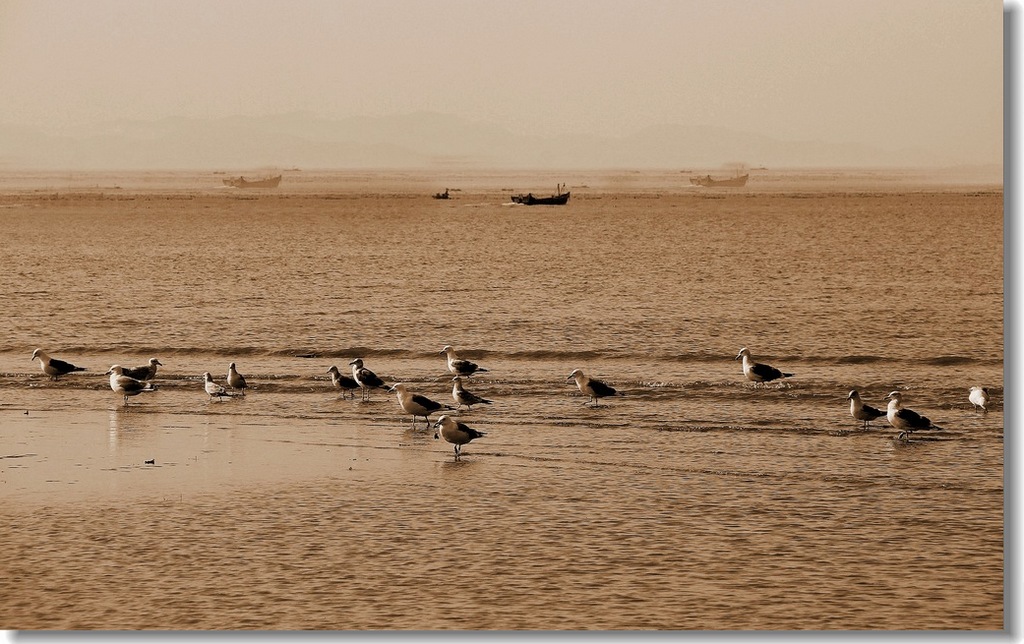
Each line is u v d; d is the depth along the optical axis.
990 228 145.88
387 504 31.00
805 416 41.34
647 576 25.80
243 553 27.36
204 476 33.94
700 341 57.91
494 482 33.09
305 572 26.16
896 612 23.81
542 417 41.66
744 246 121.31
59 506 30.95
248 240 135.88
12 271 95.69
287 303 73.69
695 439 38.03
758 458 35.47
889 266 96.69
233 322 65.38
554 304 72.31
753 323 63.62
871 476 33.25
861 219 171.62
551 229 155.00
